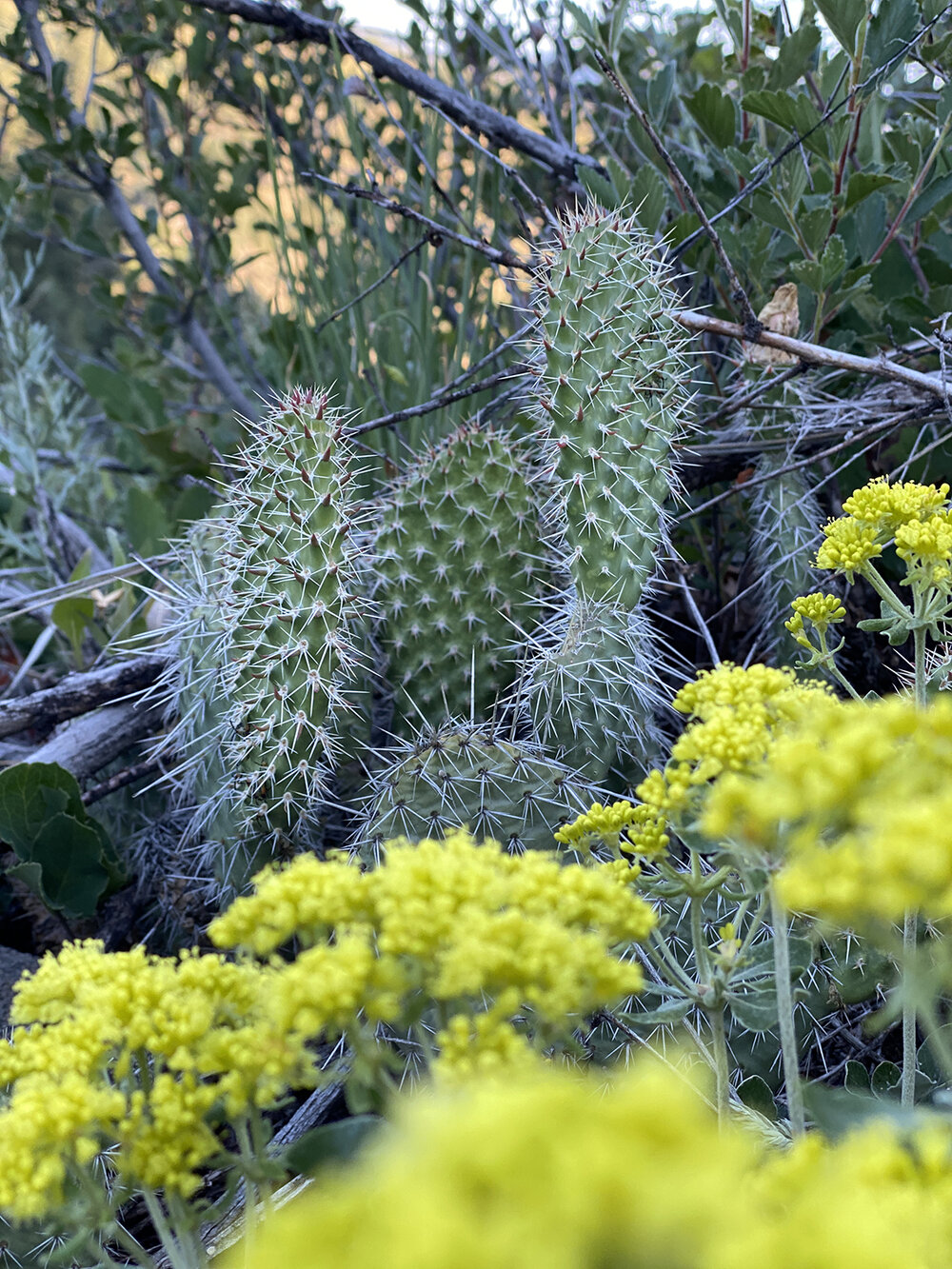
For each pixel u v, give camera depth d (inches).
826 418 27.3
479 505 25.0
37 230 37.0
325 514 23.5
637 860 19.3
